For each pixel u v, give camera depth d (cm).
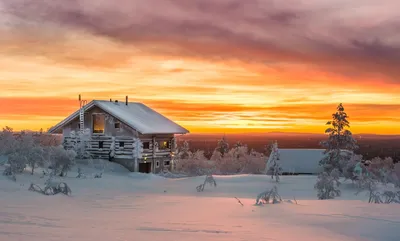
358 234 1022
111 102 5591
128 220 1214
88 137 5328
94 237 854
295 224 1170
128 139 5138
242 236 950
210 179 3500
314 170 6147
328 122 5494
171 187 3491
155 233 955
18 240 786
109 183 3472
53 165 3766
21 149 3631
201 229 1045
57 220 1137
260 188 3472
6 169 3231
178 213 1452
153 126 5316
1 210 1338
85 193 2469
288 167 6212
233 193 3091
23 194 2045
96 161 4944
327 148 5469
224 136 9269
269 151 7994
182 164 6481
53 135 5603
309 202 1827
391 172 3838
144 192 2964
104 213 1415
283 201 1878
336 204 1683
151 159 5284
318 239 945
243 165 6750
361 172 3625
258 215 1378
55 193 2189
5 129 4100
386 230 1059
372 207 1546
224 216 1362
